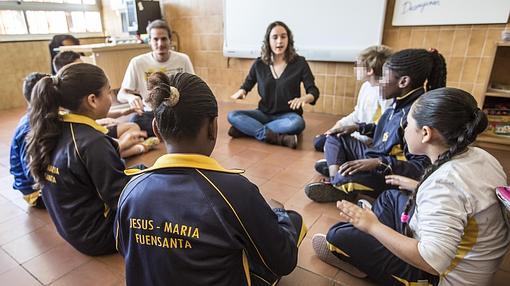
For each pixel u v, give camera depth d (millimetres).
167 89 638
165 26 2500
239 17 3555
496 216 800
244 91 2721
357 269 1137
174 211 650
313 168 2068
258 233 710
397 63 1372
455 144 804
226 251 673
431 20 2592
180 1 3922
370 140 1838
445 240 731
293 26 3256
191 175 665
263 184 1868
